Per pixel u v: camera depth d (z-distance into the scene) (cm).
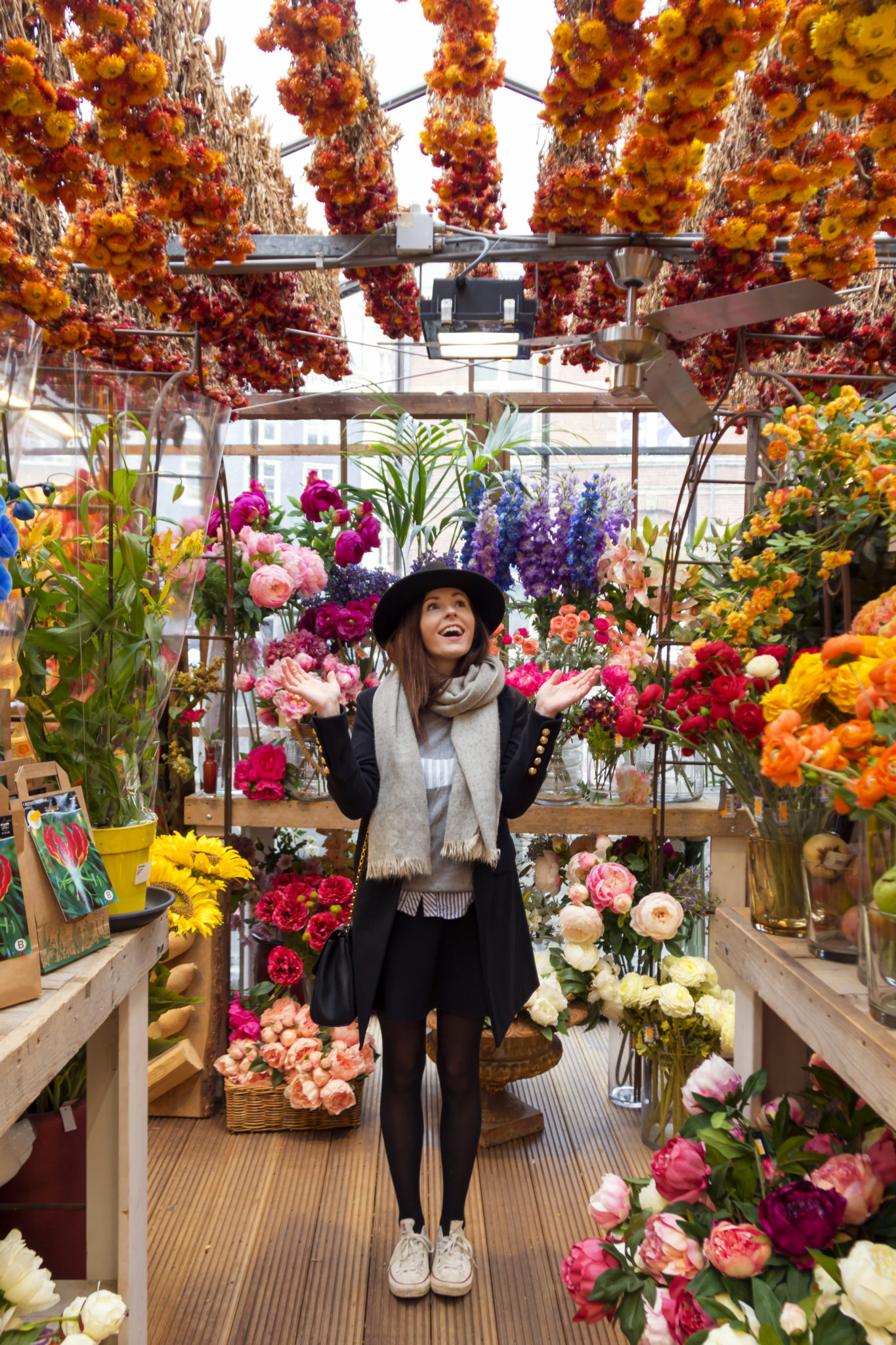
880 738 106
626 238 222
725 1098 157
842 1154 136
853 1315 114
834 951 140
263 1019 269
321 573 283
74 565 146
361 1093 264
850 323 252
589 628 268
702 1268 138
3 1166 151
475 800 188
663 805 258
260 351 290
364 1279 200
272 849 340
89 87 173
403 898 194
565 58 176
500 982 190
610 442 376
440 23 193
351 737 208
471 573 199
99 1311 124
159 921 163
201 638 278
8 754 129
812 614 201
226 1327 185
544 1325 186
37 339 136
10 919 117
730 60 157
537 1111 262
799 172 182
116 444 159
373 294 269
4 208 208
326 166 214
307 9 186
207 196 198
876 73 138
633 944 254
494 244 227
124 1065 152
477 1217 221
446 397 373
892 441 175
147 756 162
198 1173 241
